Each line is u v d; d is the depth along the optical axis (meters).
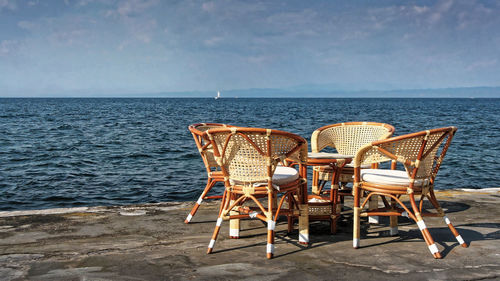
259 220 3.74
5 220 3.69
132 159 11.70
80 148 14.22
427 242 2.75
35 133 20.19
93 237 3.21
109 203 6.84
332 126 4.18
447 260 2.67
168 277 2.38
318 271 2.48
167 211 4.07
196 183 8.35
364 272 2.46
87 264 2.60
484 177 9.25
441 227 3.48
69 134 19.80
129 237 3.21
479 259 2.69
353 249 2.91
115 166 10.48
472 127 24.45
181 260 2.68
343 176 3.57
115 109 58.38
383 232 3.35
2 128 23.09
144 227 3.50
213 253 2.83
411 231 3.38
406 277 2.38
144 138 18.08
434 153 2.89
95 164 10.78
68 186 8.00
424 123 30.16
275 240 3.14
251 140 2.69
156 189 7.82
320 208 3.29
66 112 46.22
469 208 4.15
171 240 3.14
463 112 51.16
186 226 3.54
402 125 28.31
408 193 2.82
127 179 8.73
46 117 35.41
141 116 39.16
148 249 2.91
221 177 3.38
